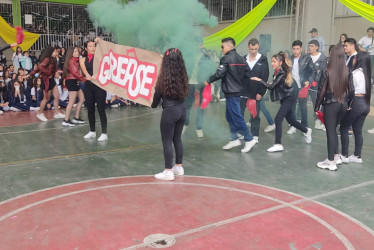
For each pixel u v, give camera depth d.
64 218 3.65
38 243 3.16
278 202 4.12
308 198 4.25
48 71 8.73
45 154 6.00
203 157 5.91
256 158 5.88
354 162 5.75
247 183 4.73
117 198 4.18
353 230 3.48
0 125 8.37
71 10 17.70
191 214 3.77
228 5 15.00
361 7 10.00
